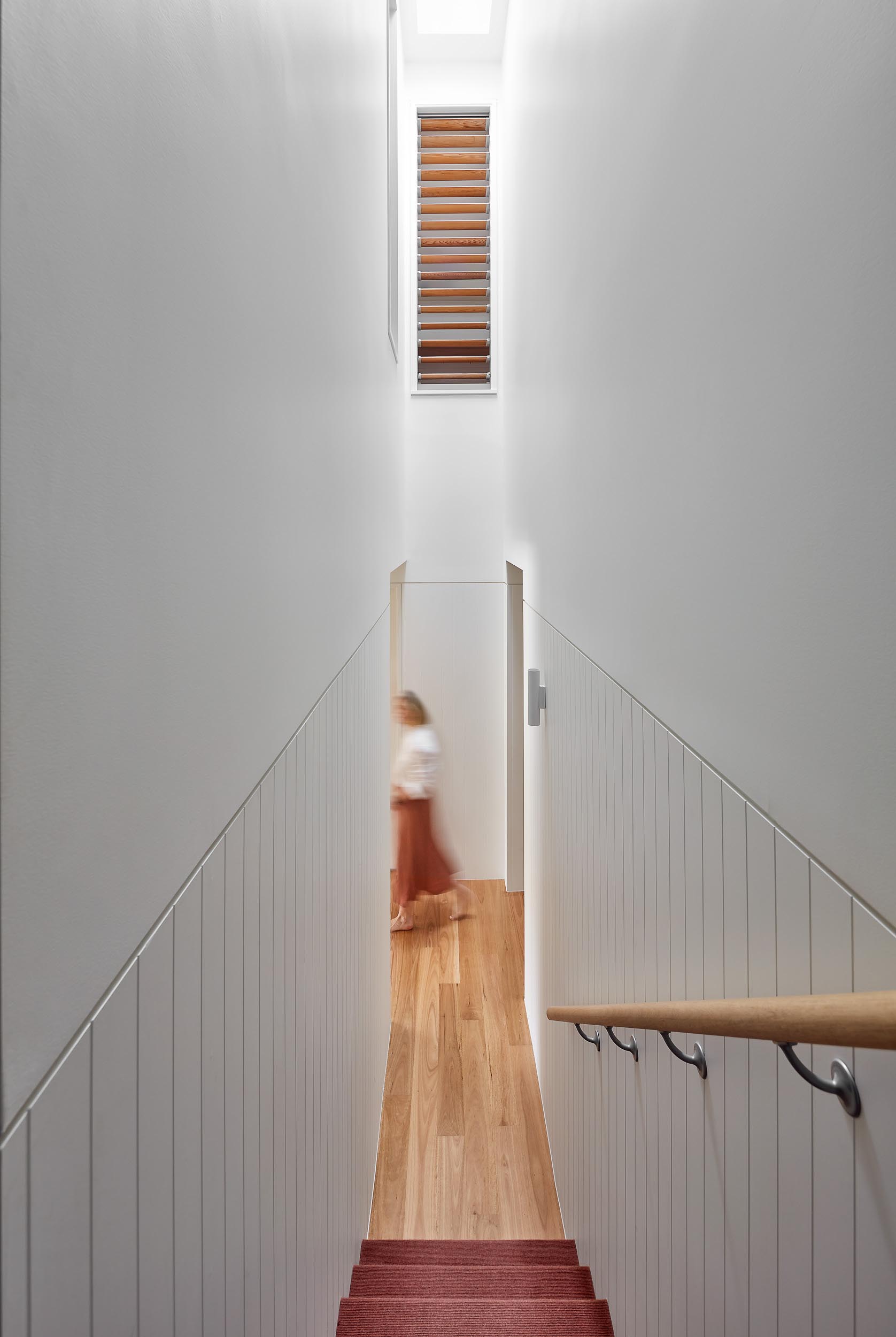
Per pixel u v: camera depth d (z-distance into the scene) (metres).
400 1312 2.71
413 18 6.41
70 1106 0.79
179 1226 1.09
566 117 3.52
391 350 5.20
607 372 2.67
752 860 1.43
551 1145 4.16
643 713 2.19
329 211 2.52
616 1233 2.59
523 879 6.63
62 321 0.78
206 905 1.23
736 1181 1.50
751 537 1.42
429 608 6.27
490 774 6.46
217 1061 1.27
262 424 1.62
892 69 0.95
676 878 1.91
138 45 0.98
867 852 1.05
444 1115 4.51
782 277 1.28
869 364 1.02
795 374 1.23
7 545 0.68
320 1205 2.28
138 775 0.98
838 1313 1.12
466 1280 3.07
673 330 1.90
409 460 7.06
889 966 0.99
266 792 1.64
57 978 0.77
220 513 1.33
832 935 1.14
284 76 1.84
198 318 1.21
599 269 2.79
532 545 4.84
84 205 0.83
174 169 1.10
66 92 0.79
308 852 2.12
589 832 3.05
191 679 1.18
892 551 0.98
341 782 2.76
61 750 0.78
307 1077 2.06
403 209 6.88
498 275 7.04
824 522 1.15
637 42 2.21
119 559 0.92
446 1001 5.61
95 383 0.86
